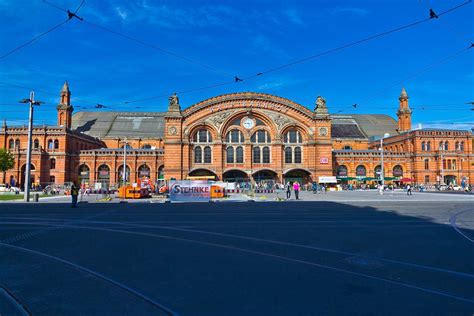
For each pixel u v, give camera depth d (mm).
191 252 10406
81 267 8781
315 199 38562
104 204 31781
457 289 7016
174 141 68188
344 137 97125
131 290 7012
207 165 69312
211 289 7051
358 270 8406
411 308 6012
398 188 80562
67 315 5812
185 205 30266
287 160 71188
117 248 11031
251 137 70938
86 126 99250
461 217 19094
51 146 77812
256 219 18625
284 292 6844
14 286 7352
